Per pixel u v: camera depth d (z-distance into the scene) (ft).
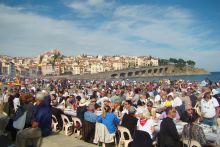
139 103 50.29
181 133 28.25
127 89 78.33
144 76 537.24
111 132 33.81
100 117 34.71
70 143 32.60
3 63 547.08
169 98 48.98
